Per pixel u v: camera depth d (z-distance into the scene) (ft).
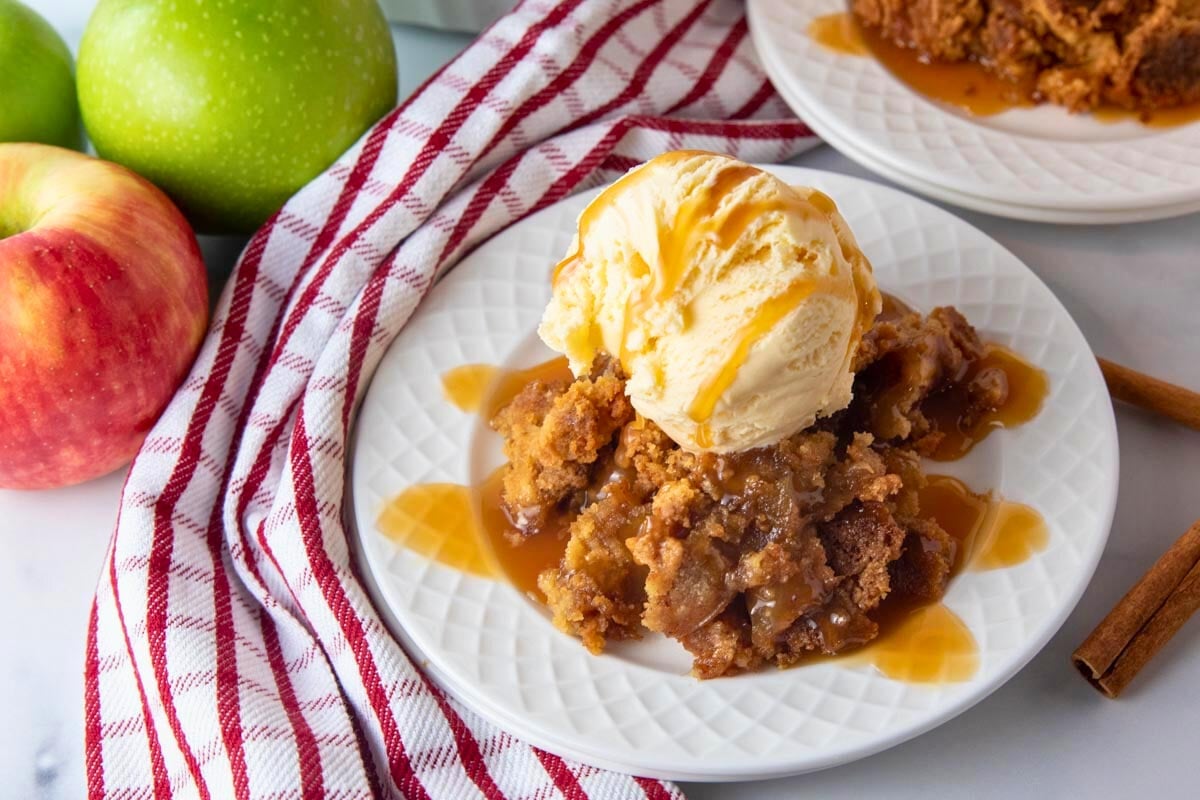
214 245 2.00
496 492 1.78
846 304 1.69
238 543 1.77
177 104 1.83
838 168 2.01
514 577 1.74
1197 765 1.67
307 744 1.65
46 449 1.77
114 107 1.85
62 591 1.80
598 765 1.65
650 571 1.69
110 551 1.77
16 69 1.89
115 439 1.81
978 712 1.70
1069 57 1.99
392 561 1.73
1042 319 1.84
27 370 1.73
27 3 2.11
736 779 1.64
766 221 1.67
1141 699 1.70
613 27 2.00
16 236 1.75
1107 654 1.68
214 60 1.82
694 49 2.04
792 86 1.99
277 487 1.79
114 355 1.76
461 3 2.08
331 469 1.78
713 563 1.69
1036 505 1.74
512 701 1.66
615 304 1.71
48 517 1.84
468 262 1.90
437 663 1.68
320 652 1.72
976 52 2.02
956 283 1.87
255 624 1.75
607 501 1.72
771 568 1.67
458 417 1.82
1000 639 1.67
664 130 1.96
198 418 1.81
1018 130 1.97
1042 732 1.69
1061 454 1.76
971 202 1.92
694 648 1.69
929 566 1.71
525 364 1.86
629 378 1.75
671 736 1.64
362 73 1.90
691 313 1.68
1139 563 1.76
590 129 1.95
